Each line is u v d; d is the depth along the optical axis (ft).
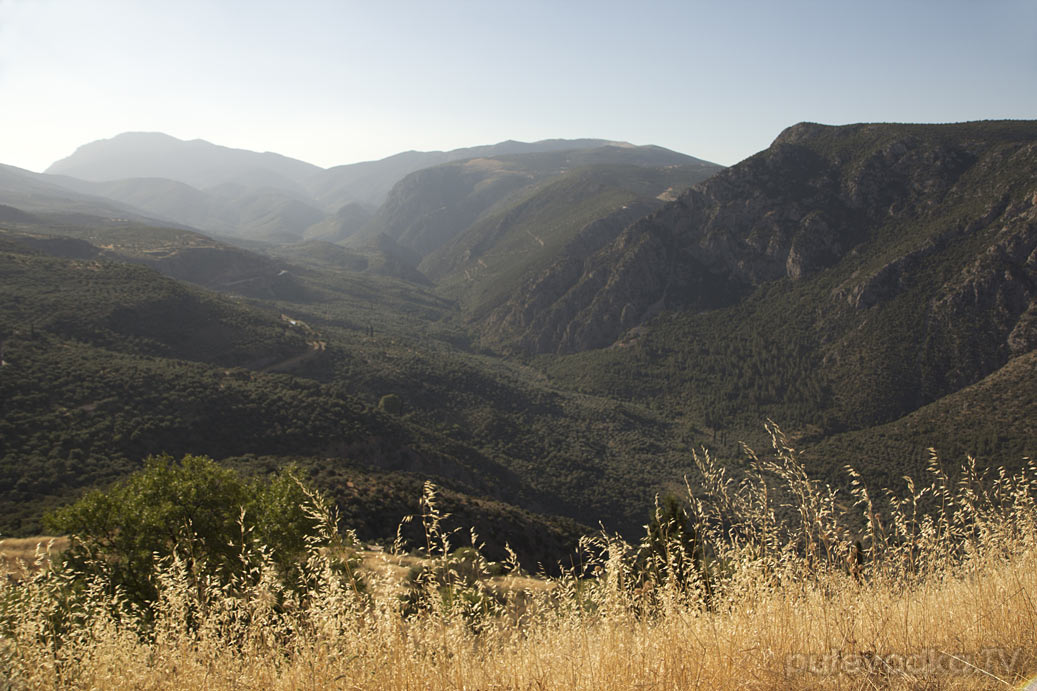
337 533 17.29
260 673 14.88
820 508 17.21
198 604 17.62
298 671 14.34
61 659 17.12
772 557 16.92
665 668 12.54
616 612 16.90
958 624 15.03
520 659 15.08
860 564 16.62
